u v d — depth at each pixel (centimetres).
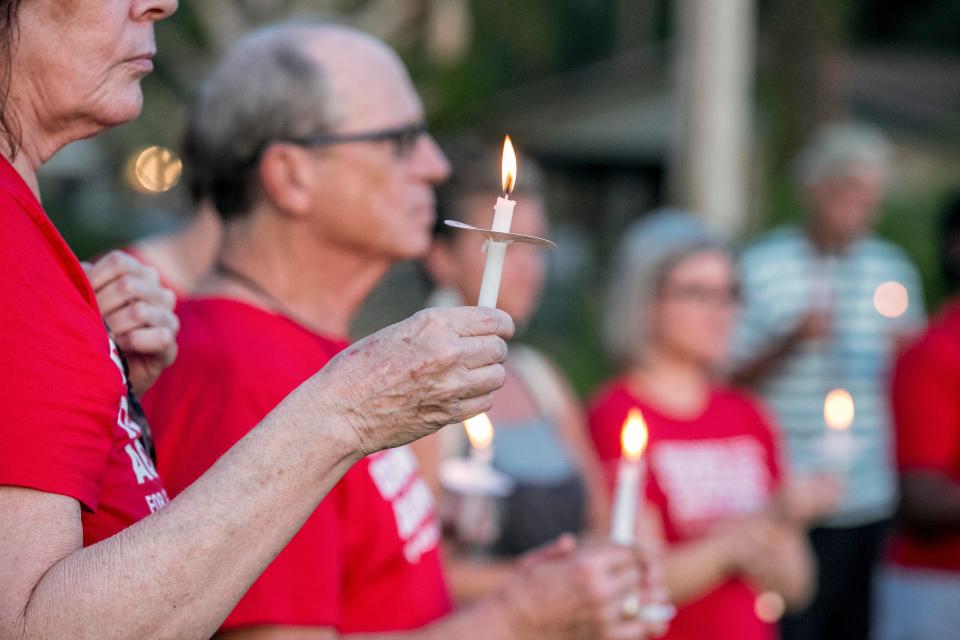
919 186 4588
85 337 354
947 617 1167
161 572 331
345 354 366
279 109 563
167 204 3319
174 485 490
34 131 393
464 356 359
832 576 1459
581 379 3231
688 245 1014
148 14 407
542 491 843
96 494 354
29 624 320
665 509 966
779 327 1521
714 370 1131
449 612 594
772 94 3906
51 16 383
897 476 1177
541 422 898
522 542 828
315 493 354
